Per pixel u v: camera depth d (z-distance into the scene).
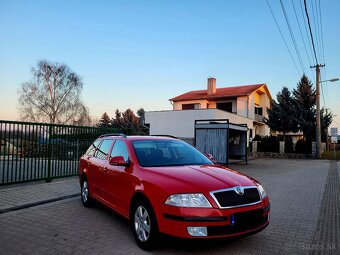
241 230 4.00
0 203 6.82
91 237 4.82
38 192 8.10
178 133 27.64
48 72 44.06
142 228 4.40
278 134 43.53
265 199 4.50
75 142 10.80
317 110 27.58
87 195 6.68
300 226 5.70
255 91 37.69
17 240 4.64
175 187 4.05
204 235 3.81
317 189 10.17
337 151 42.84
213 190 3.99
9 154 8.39
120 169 5.21
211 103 36.69
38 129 9.33
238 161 21.50
